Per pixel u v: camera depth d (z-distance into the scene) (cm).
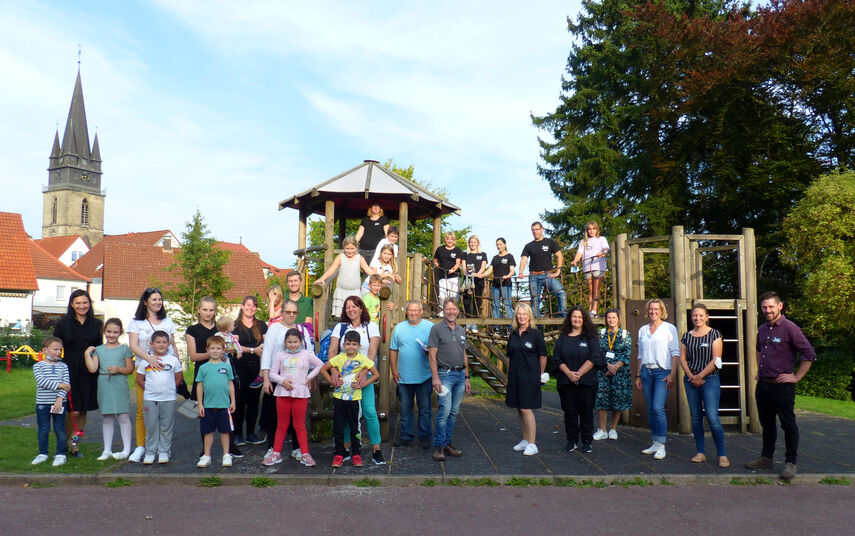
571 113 2986
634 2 2834
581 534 490
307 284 1206
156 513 540
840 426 1054
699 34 2225
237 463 711
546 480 646
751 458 758
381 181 1179
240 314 838
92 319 762
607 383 892
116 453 732
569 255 2369
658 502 579
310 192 1164
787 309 1919
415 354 803
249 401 829
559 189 3011
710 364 716
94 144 12106
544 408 1273
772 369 680
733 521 522
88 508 554
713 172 2370
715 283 2398
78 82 12038
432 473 668
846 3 1880
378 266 948
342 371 709
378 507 561
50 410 702
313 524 512
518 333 779
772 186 2145
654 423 767
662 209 2445
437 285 1219
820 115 2166
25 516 530
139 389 735
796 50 2008
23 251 3612
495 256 1255
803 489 629
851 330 1695
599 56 2816
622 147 2914
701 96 2222
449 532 493
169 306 3017
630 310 1056
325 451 785
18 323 3080
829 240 1661
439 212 1356
